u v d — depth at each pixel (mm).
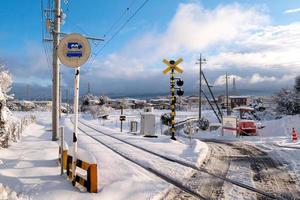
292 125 32094
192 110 86250
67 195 6430
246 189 7609
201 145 15914
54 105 16859
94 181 6676
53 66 17000
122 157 11852
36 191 6629
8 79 24062
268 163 11359
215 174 9258
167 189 7277
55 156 10852
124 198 6461
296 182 8383
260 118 50656
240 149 15781
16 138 15477
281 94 47688
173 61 19562
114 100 107562
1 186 5773
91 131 26594
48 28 18031
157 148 14484
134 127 28109
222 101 96812
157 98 120438
